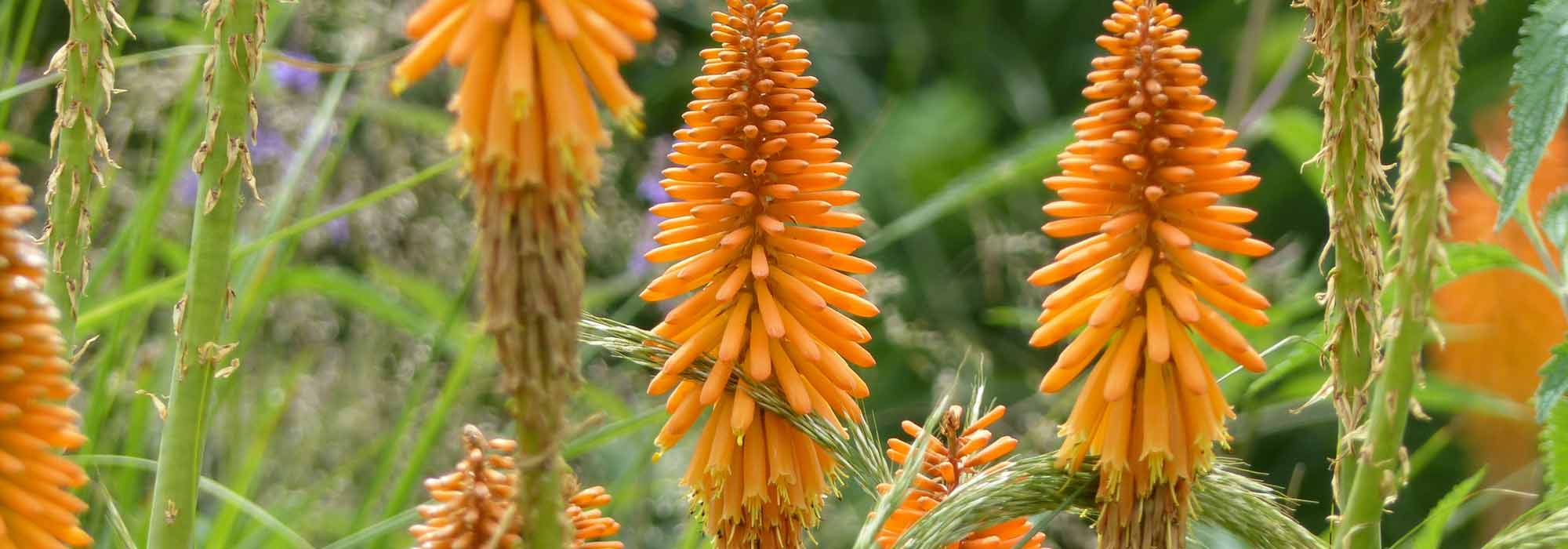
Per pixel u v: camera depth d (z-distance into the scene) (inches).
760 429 45.3
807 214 44.5
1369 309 43.8
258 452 58.3
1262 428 75.7
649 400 80.5
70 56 44.6
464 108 39.5
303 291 70.6
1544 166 53.1
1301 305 57.0
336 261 88.0
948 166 115.5
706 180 44.5
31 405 40.6
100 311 51.4
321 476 74.7
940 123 117.5
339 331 85.2
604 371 81.7
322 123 58.4
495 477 42.0
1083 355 43.5
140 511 57.7
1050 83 133.6
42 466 40.8
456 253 84.1
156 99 66.9
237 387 60.1
